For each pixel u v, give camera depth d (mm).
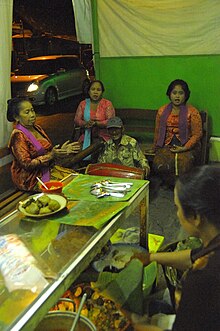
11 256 1973
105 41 5527
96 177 3014
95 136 5055
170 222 3926
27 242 2107
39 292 1699
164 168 4605
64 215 2361
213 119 5238
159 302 2275
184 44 5098
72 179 2994
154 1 5031
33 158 3830
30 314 1574
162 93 5441
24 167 3727
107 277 2273
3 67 4359
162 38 5188
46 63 10883
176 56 5203
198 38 5000
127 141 4262
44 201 2396
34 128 3973
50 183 2738
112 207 2432
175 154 4582
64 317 1921
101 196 2600
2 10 4230
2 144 4641
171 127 4742
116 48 5492
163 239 3359
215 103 5180
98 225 2205
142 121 5586
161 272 2990
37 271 1842
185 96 4672
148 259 2268
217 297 1325
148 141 5527
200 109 5281
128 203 2490
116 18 5352
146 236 3018
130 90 5609
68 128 7895
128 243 3045
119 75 5602
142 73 5461
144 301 2225
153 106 5551
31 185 3809
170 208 4227
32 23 9375
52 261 1923
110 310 2166
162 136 4789
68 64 11062
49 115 9375
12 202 3557
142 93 5555
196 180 1434
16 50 12188
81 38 5812
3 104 4469
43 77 10094
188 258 2178
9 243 2094
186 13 4953
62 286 1777
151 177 5012
